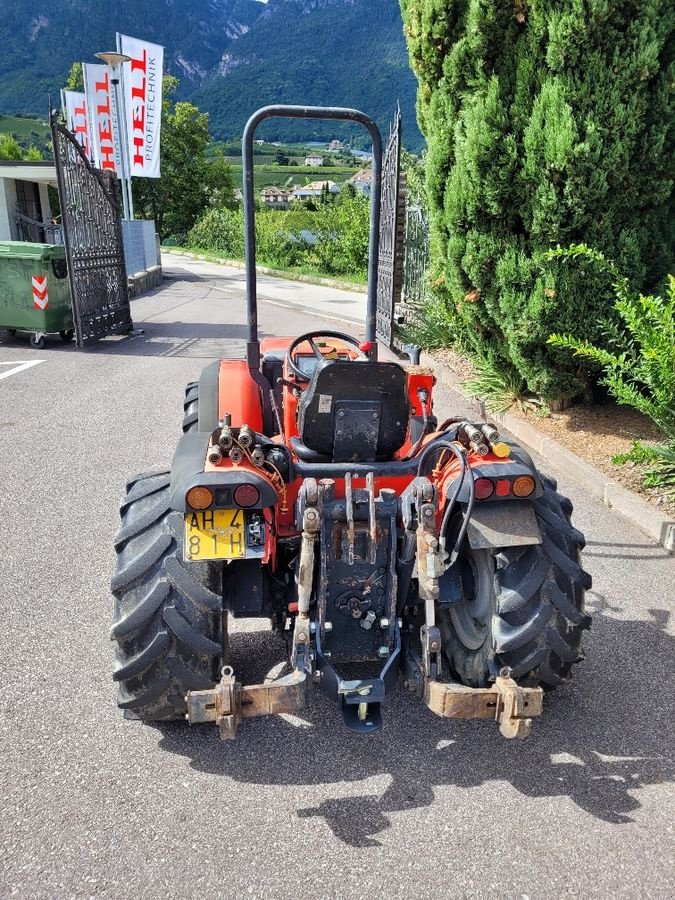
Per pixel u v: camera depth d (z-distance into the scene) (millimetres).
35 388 8664
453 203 6496
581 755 2754
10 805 2445
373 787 2570
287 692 2322
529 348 6480
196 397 5469
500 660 2686
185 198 45531
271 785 2570
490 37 5957
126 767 2645
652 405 5160
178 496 2328
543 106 5648
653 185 5730
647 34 5363
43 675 3180
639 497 5031
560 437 6340
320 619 2516
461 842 2322
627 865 2240
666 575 4180
